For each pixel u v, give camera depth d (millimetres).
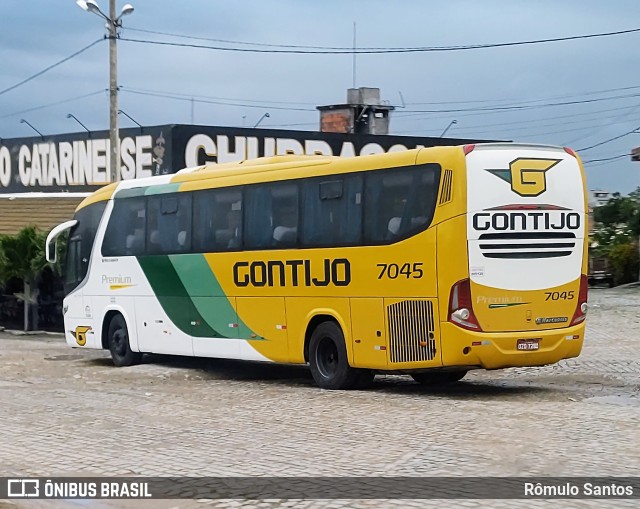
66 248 23312
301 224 17047
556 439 11156
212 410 14305
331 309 16469
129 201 21281
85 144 35750
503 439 11227
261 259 17844
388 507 8336
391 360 15484
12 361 22828
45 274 31578
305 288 16953
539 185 14945
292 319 17250
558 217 15102
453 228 14531
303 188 17031
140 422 13273
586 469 9578
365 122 44406
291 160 17594
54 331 31562
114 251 21594
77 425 13109
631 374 18234
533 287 14891
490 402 14539
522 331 14812
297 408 14320
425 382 17672
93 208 22406
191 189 19547
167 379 19172
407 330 15211
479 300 14547
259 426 12719
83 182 35906
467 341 14469
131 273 21078
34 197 33500
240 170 18484
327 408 14234
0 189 38938
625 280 43531
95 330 22219
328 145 35594
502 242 14688
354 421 12898
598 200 48156
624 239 44656
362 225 15914
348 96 44406
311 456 10602
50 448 11500
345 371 16391
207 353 19188
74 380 18984
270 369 20844
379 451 10742
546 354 14969
